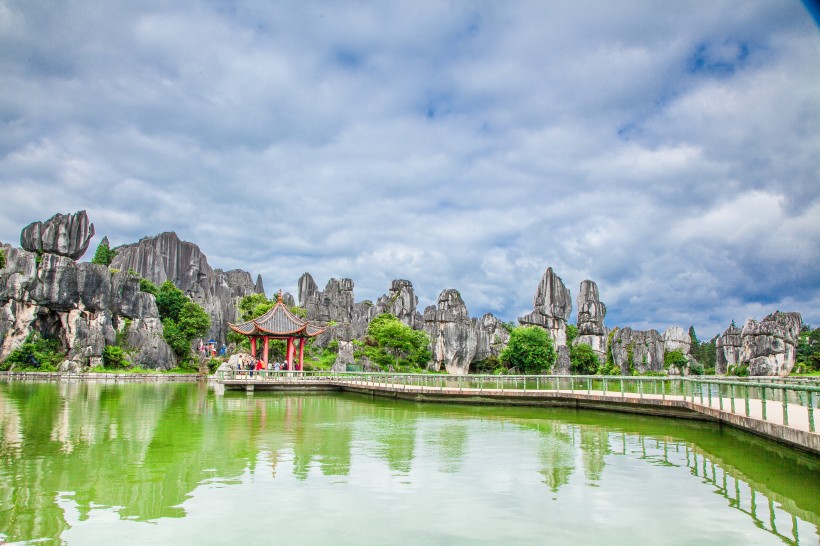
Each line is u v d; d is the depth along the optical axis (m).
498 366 110.38
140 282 108.56
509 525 12.81
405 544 11.67
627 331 121.44
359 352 97.12
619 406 35.19
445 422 30.52
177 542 11.74
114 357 90.69
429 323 122.12
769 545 11.62
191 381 78.62
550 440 24.20
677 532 12.39
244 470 17.98
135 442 23.05
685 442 23.77
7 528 12.50
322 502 14.48
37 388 56.25
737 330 119.25
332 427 28.12
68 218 98.00
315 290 146.62
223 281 156.88
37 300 88.69
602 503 14.48
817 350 119.81
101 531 12.35
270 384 53.84
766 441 21.42
